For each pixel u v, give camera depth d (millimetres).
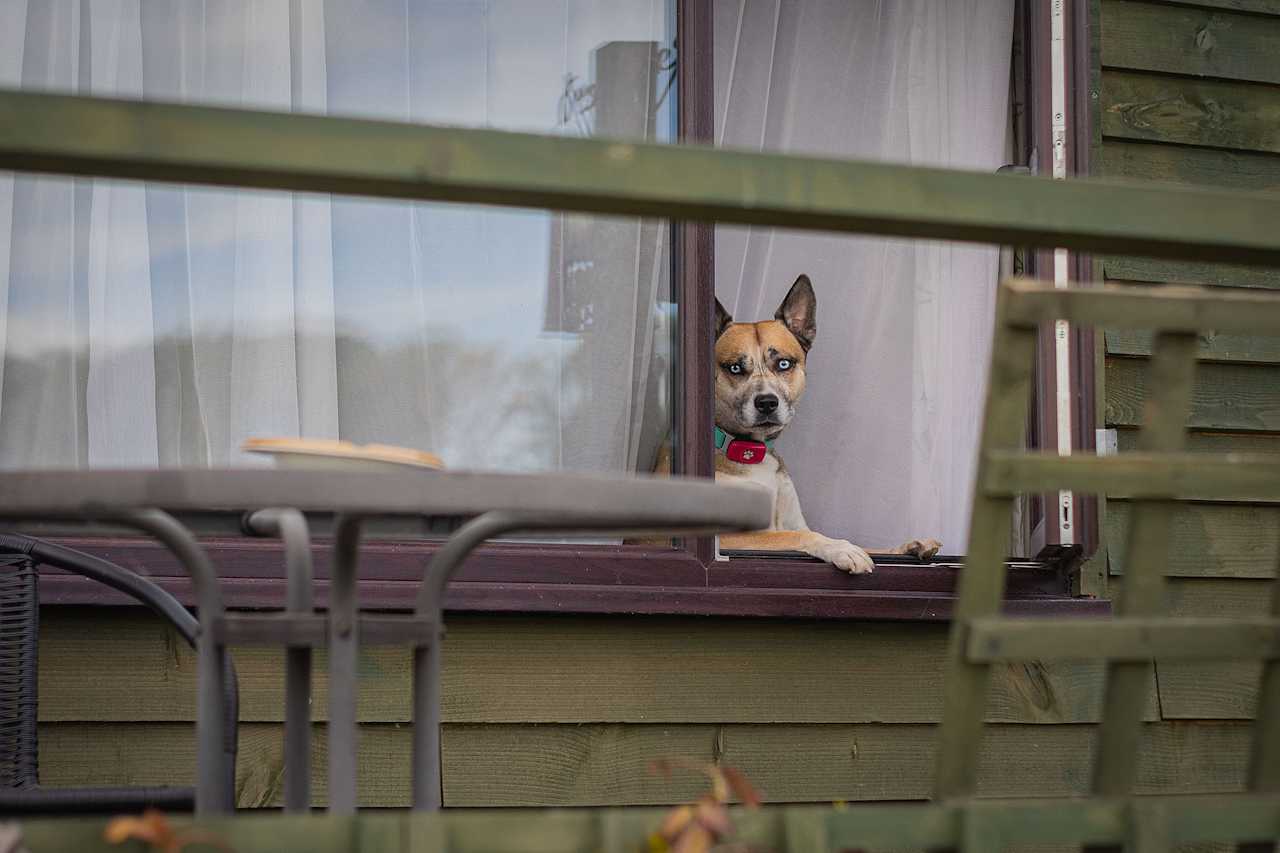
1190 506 3383
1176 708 3305
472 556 2879
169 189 2936
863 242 3959
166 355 2904
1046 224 1230
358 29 3090
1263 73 3566
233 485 1170
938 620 3137
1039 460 1228
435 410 3051
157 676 2709
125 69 2920
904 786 3119
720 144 3625
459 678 2881
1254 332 1275
